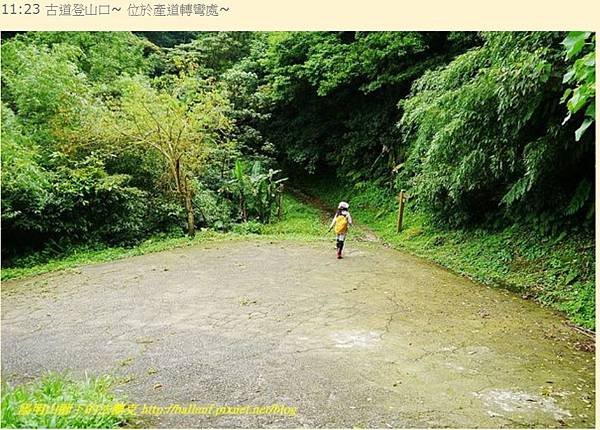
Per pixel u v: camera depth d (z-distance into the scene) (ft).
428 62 41.83
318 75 50.39
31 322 18.84
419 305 20.74
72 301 21.66
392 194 47.21
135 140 37.96
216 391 12.65
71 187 33.19
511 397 12.60
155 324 18.34
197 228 42.50
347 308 20.22
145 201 39.11
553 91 21.52
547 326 18.49
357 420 11.19
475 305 20.90
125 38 58.59
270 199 48.42
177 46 63.93
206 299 21.61
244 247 34.47
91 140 36.63
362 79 50.70
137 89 37.50
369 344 16.17
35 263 31.65
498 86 22.54
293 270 27.17
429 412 11.66
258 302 21.07
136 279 25.44
